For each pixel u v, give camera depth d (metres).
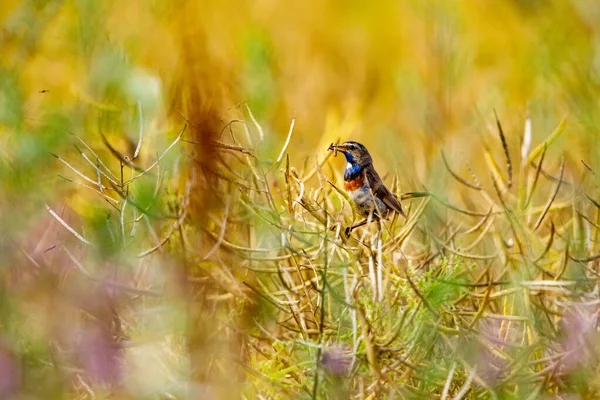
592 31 19.55
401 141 17.91
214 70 14.91
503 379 9.90
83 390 10.23
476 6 24.20
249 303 10.66
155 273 10.55
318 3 24.12
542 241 12.04
